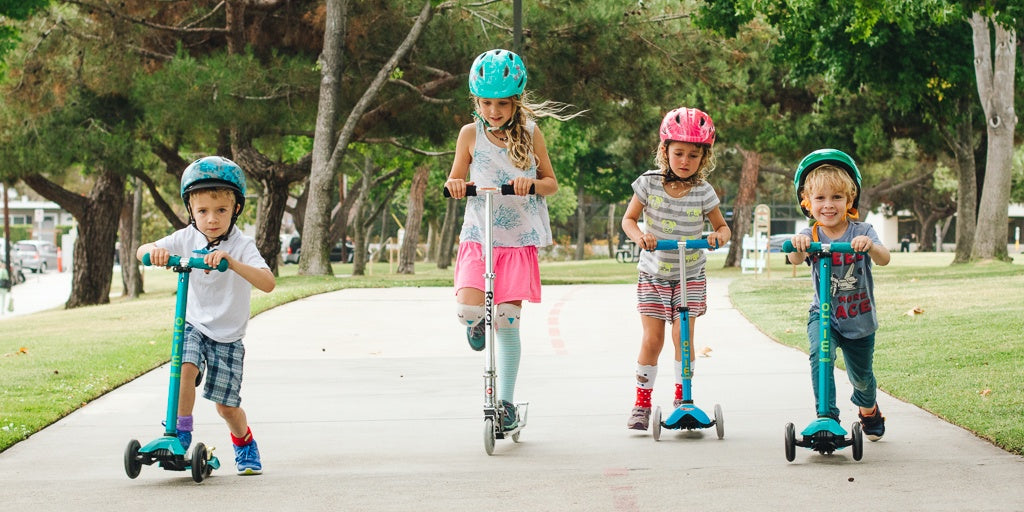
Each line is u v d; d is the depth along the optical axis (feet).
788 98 170.40
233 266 26.66
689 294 33.40
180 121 114.73
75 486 27.14
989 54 123.75
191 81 111.96
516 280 31.37
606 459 29.55
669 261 32.99
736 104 166.09
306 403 40.47
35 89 126.82
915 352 48.60
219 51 126.11
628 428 34.22
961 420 33.30
